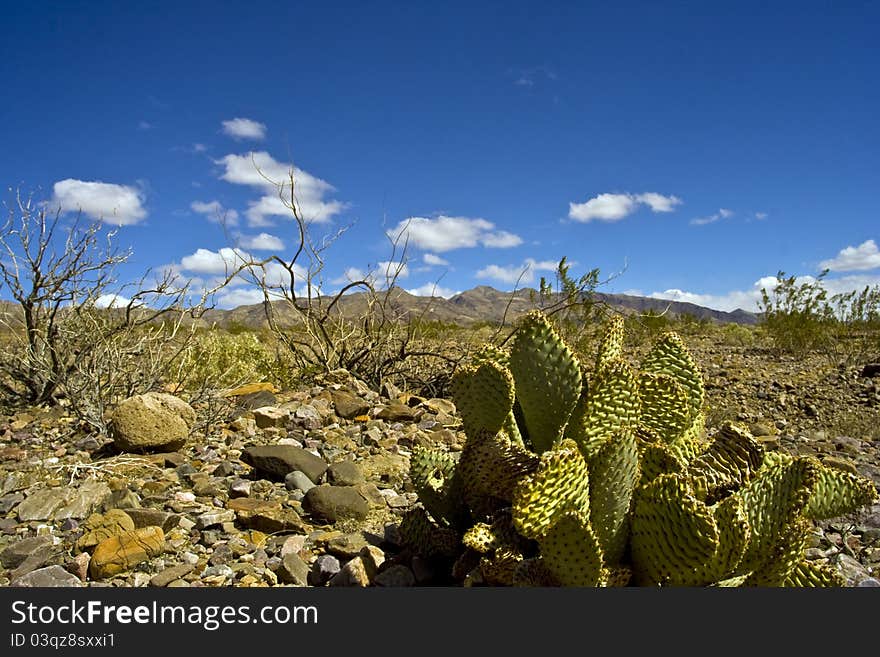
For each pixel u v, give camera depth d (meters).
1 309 6.43
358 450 5.16
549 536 2.24
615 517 2.37
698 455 2.97
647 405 2.85
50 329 6.28
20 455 4.70
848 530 3.65
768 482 2.43
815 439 6.38
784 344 14.88
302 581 3.08
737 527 2.17
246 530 3.60
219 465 4.48
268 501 3.91
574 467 2.26
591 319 8.00
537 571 2.44
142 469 4.43
